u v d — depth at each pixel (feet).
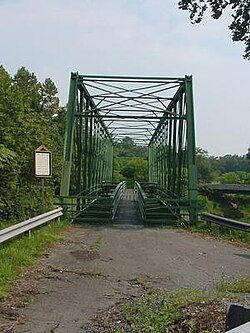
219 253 40.40
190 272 32.35
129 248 41.93
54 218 55.62
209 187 152.25
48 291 26.35
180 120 73.36
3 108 56.18
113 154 196.65
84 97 76.07
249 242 46.68
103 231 53.52
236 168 353.10
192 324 19.20
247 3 40.16
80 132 74.38
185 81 68.59
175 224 60.29
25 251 35.40
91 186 92.07
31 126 61.41
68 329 20.33
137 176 249.34
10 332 19.74
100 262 35.17
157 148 134.31
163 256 38.34
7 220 56.54
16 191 58.85
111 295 26.04
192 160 64.44
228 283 28.25
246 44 41.50
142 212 65.72
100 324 21.06
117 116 77.25
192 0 40.34
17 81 164.86
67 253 38.19
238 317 16.79
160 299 24.18
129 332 19.95
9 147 56.29
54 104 170.19
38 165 52.42
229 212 123.54
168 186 88.94
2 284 26.45
